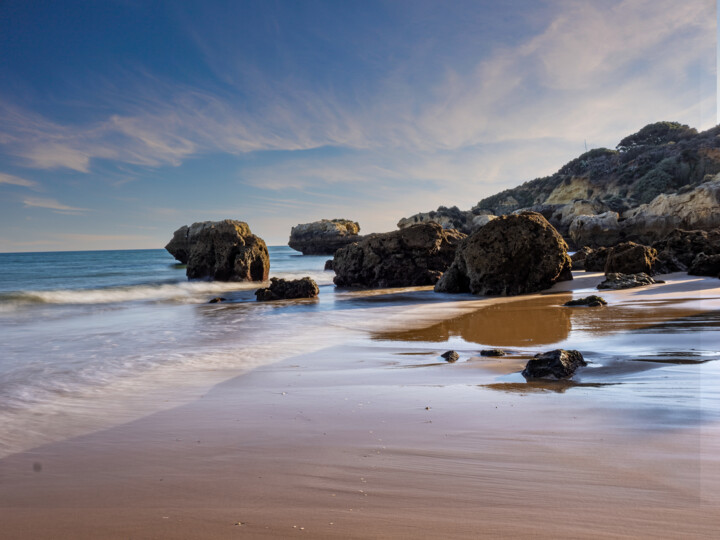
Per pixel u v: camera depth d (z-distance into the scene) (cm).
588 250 3011
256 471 332
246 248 3369
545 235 2070
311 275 4078
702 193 5334
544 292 2005
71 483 330
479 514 249
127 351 945
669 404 441
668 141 10781
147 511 278
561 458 323
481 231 2119
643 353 695
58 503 297
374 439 390
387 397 536
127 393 612
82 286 2981
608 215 6338
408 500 271
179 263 6359
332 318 1459
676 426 378
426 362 755
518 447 351
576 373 609
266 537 237
